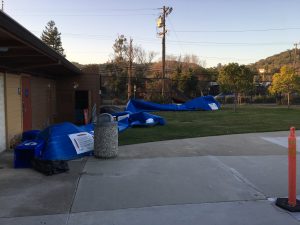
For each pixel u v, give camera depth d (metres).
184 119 20.73
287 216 5.24
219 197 6.06
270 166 8.21
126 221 5.07
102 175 7.42
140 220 5.11
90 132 10.99
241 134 13.48
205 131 14.48
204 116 23.02
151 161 8.67
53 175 7.41
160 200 5.92
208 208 5.57
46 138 8.80
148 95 40.38
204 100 29.80
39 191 6.38
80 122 20.02
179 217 5.21
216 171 7.75
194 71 59.06
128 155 9.38
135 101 27.89
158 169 7.91
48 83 18.36
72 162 8.55
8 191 6.38
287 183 6.86
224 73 29.09
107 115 9.05
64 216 5.25
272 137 12.64
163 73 39.56
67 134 9.22
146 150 10.05
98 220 5.11
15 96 11.91
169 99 36.38
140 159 8.89
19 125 12.39
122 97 53.12
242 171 7.75
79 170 7.81
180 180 7.07
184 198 6.02
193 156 9.27
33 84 14.77
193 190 6.44
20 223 5.00
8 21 5.71
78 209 5.52
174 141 11.66
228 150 10.12
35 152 8.09
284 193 6.26
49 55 9.62
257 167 8.11
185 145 10.91
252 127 16.02
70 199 5.97
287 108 32.38
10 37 6.97
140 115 16.61
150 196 6.12
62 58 11.53
